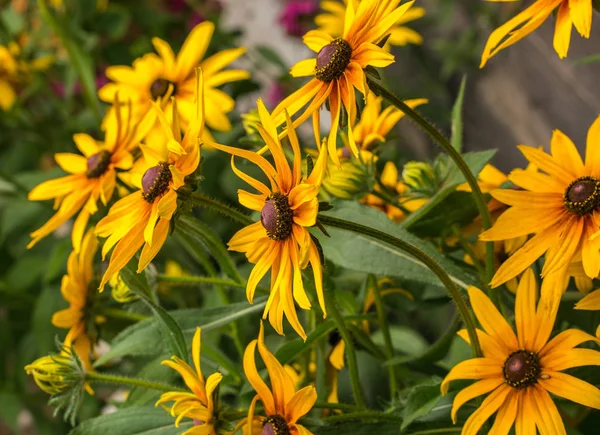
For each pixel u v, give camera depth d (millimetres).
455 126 823
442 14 1814
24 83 1539
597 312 767
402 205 871
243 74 1062
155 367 834
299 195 622
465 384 717
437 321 1384
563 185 671
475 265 789
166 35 1765
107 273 670
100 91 1084
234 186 1263
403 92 1788
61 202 920
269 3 2791
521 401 653
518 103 1539
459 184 764
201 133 671
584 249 639
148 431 738
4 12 1574
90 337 881
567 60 1334
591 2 647
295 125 676
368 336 857
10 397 1524
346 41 681
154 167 681
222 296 862
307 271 693
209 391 652
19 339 1619
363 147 866
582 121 1319
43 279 1459
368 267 753
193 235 781
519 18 672
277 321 630
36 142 1614
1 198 1468
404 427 673
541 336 657
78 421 1338
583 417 779
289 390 652
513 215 668
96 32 1592
